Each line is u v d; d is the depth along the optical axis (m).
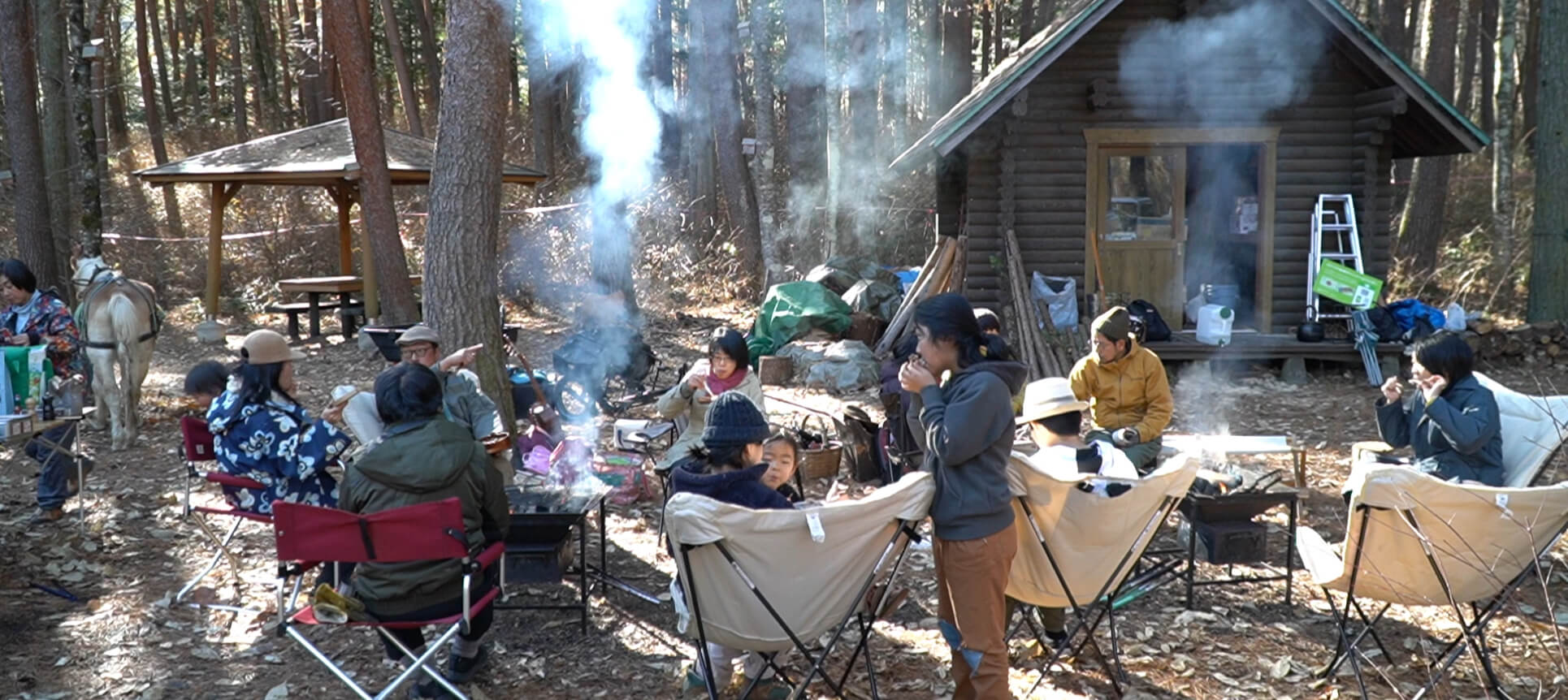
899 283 14.55
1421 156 12.90
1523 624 4.98
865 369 10.91
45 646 4.83
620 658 4.74
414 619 3.93
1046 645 4.70
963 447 3.48
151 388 10.75
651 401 10.11
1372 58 11.28
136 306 8.33
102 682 4.51
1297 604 5.27
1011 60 13.16
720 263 18.81
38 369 5.90
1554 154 12.69
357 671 4.62
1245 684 4.45
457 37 7.07
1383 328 11.70
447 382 5.56
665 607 5.27
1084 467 4.47
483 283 7.23
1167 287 12.52
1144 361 5.88
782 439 4.72
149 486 7.37
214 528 6.49
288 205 21.17
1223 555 5.12
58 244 14.26
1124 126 12.17
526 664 4.66
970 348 3.63
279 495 4.85
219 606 5.29
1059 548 4.09
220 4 29.00
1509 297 16.84
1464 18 21.25
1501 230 16.41
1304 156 12.27
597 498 5.17
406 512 3.74
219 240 14.69
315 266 19.08
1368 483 3.84
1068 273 12.32
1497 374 11.64
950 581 3.70
